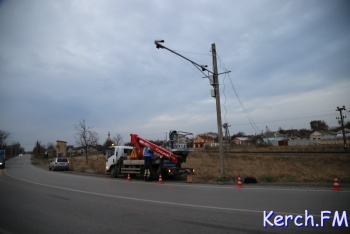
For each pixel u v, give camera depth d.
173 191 12.17
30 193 12.38
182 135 19.44
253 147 63.97
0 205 9.59
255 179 14.79
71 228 6.64
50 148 105.31
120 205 9.22
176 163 18.12
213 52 17.50
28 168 37.88
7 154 119.12
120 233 6.15
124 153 21.31
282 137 109.69
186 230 6.22
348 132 97.19
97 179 19.48
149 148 18.08
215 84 17.11
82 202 9.93
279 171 18.30
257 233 5.90
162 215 7.66
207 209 8.20
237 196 10.30
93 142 43.34
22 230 6.57
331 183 13.30
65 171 30.03
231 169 21.92
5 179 19.75
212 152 48.22
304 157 31.64
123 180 18.55
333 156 31.02
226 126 37.78
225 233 5.93
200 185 14.29
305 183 13.47
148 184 15.47
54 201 10.24
